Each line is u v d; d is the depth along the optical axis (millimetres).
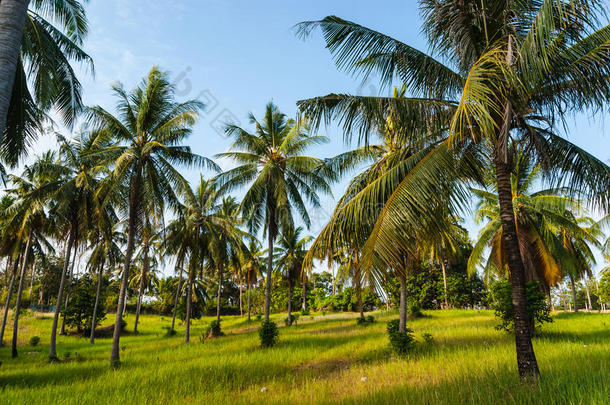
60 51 8062
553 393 4402
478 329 14547
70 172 17422
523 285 6129
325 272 54969
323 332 19250
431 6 7375
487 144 6711
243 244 28156
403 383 6523
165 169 15188
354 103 7227
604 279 40156
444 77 7254
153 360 13344
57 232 20062
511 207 6465
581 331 12836
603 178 6320
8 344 22953
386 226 5980
